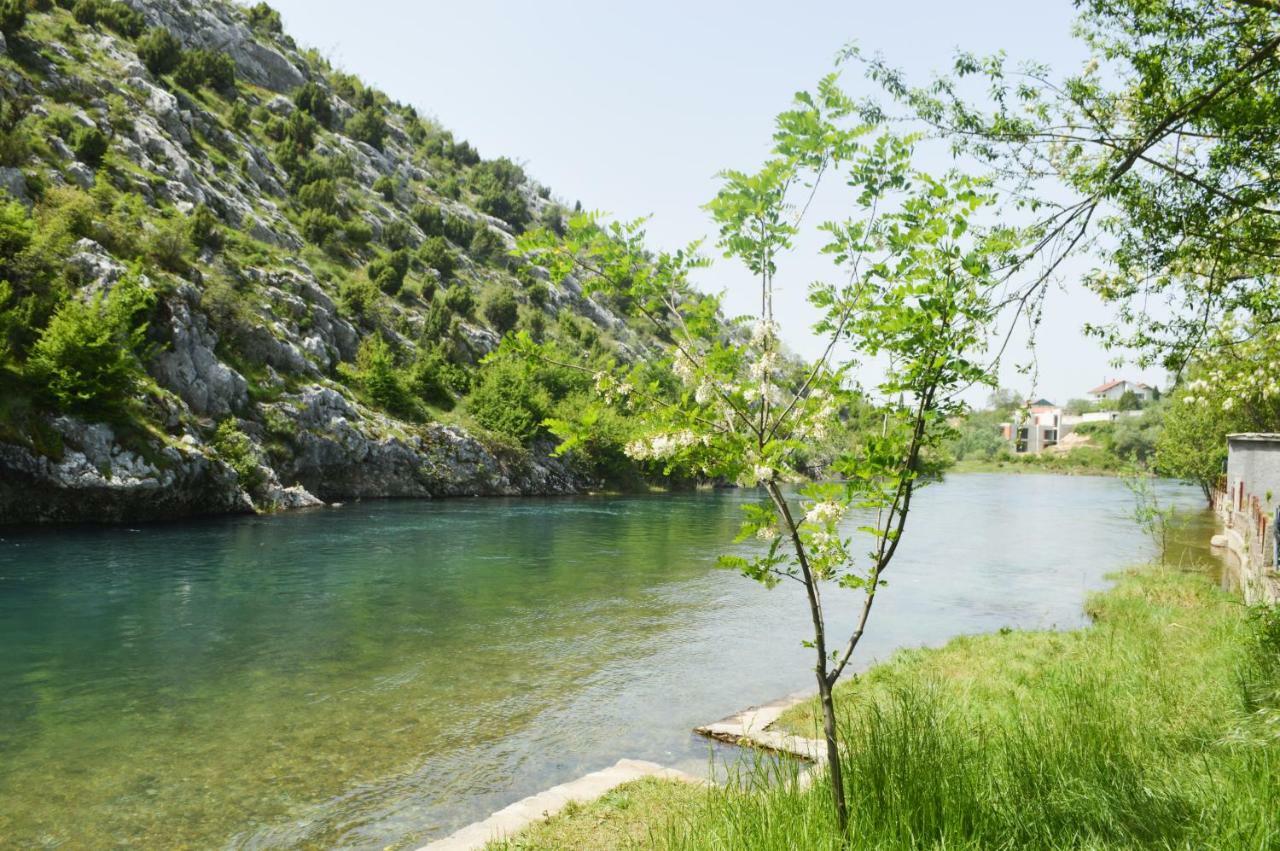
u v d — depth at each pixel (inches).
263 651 556.7
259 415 1706.4
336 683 484.1
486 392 2425.0
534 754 370.3
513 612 703.1
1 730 395.9
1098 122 279.4
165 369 1539.1
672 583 864.9
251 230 2495.1
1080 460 4675.2
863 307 181.5
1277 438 1117.1
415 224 3809.1
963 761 210.4
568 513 1713.8
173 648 559.2
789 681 498.9
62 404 1206.9
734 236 180.1
